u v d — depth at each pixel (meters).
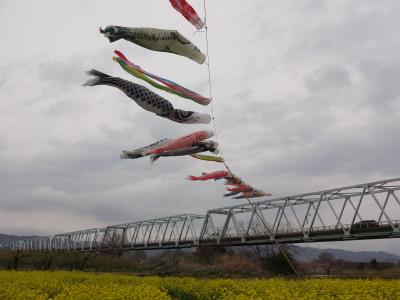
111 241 100.25
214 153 19.58
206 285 21.56
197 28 14.41
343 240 55.34
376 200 50.25
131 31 12.73
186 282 23.98
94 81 14.43
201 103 15.92
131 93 14.74
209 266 63.91
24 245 149.38
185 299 21.33
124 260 73.44
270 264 61.06
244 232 67.69
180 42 13.32
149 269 66.62
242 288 19.73
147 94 14.91
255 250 73.31
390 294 17.25
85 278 26.03
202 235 77.12
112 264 69.44
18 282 20.23
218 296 19.16
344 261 77.12
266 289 18.62
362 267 62.34
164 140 17.06
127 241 98.81
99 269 66.69
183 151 18.56
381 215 49.34
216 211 76.44
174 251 97.94
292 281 22.22
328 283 19.64
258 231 67.00
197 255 80.75
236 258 68.69
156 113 15.55
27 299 15.38
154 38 13.05
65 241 125.50
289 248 66.06
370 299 15.55
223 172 25.67
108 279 25.47
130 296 15.14
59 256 59.66
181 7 13.84
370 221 51.81
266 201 65.56
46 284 20.22
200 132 17.19
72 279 25.42
